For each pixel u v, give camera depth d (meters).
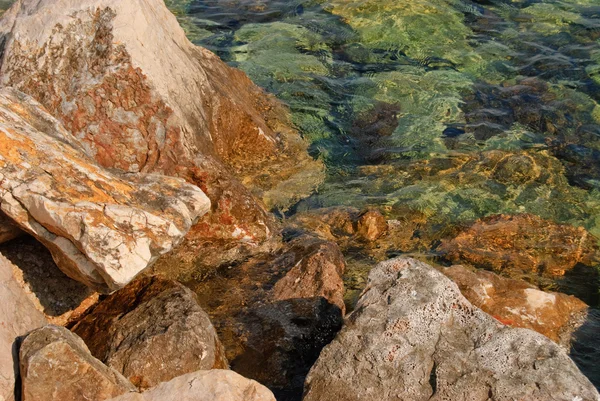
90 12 6.59
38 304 5.16
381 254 6.66
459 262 6.57
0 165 4.78
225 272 6.25
